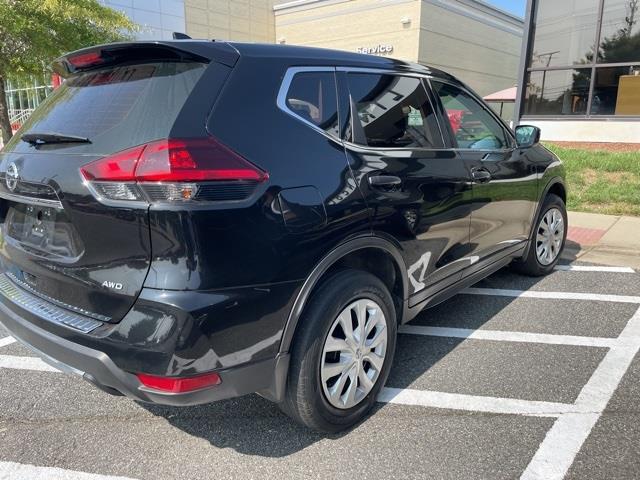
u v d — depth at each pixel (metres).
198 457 2.50
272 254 2.17
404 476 2.35
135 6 23.86
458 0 29.25
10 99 25.69
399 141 2.96
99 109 2.35
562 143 13.33
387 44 27.83
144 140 2.05
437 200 3.07
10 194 2.57
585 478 2.31
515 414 2.80
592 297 4.50
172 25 25.73
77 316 2.26
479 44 31.83
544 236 4.86
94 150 2.16
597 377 3.17
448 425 2.72
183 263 1.98
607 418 2.76
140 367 2.02
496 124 4.01
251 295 2.12
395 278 2.94
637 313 4.14
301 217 2.26
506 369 3.28
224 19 28.64
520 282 4.89
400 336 3.78
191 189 1.97
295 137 2.35
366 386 2.70
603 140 12.82
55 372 3.32
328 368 2.47
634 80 12.36
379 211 2.63
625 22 12.26
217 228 2.02
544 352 3.51
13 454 2.52
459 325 3.96
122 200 2.01
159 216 1.96
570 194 8.27
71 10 9.89
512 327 3.91
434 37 27.81
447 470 2.38
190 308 1.97
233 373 2.14
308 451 2.53
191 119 2.06
